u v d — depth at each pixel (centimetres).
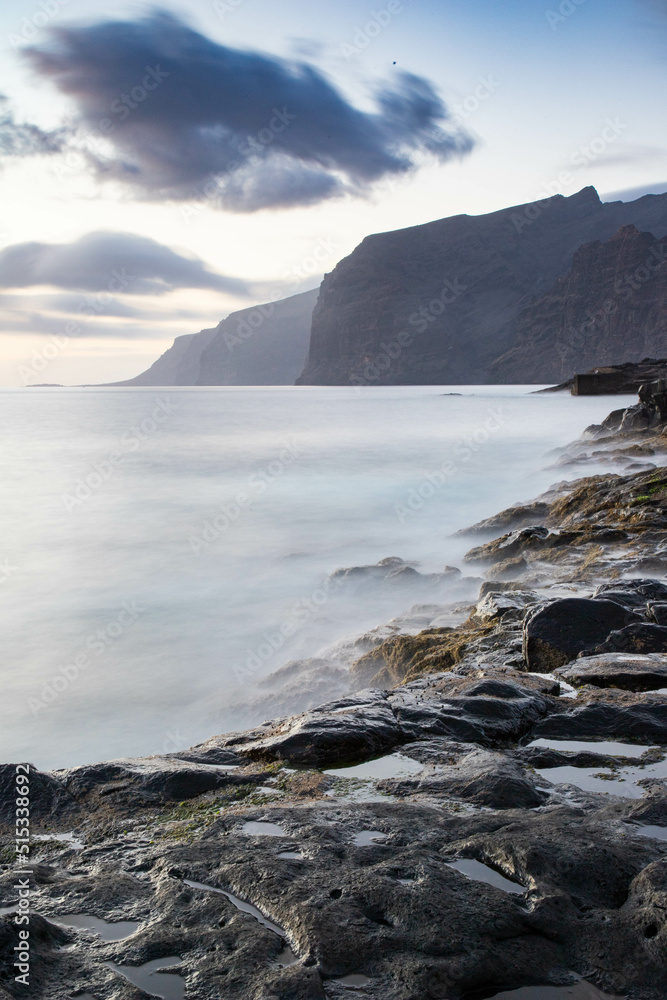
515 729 578
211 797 457
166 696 1399
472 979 262
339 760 520
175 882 336
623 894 314
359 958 274
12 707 1354
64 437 7375
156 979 267
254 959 273
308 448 5828
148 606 1972
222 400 17638
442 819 395
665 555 1351
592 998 257
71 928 302
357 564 2284
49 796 456
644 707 595
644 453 3456
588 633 823
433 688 678
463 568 1869
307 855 357
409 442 6159
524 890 318
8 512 3347
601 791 458
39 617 1888
